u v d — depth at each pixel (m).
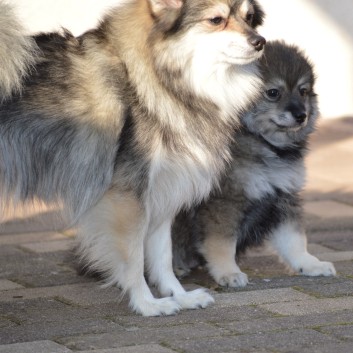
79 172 8.69
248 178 9.79
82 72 8.70
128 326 8.20
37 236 12.27
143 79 8.64
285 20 18.84
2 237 12.17
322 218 13.22
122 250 8.69
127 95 8.62
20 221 12.80
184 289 9.57
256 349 7.38
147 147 8.54
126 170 8.56
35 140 8.58
